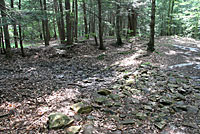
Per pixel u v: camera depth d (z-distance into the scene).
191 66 9.58
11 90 6.74
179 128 4.24
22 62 12.72
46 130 4.16
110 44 17.86
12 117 4.75
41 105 5.55
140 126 4.39
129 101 5.88
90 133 4.06
